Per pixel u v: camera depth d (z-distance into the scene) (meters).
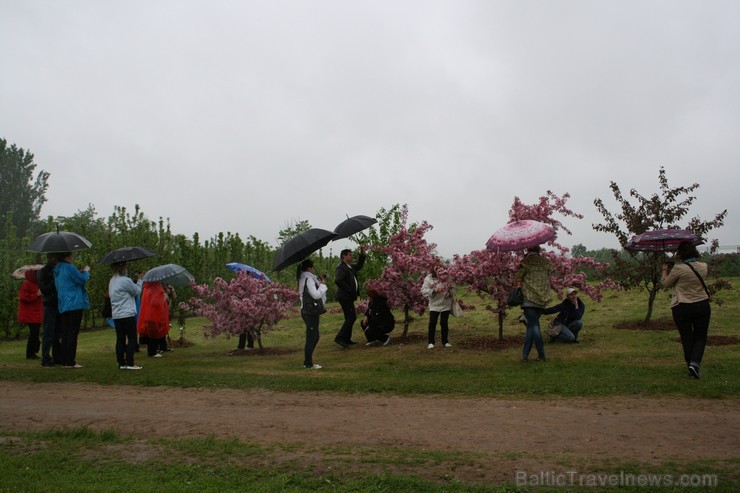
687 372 7.87
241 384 8.44
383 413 6.58
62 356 10.69
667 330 11.84
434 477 4.53
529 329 9.30
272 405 7.17
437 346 11.50
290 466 4.88
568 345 10.80
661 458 4.76
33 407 7.37
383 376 8.73
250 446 5.46
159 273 12.14
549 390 7.23
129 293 10.34
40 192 70.06
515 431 5.69
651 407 6.34
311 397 7.55
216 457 5.18
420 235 12.55
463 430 5.79
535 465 4.70
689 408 6.24
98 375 9.42
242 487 4.44
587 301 17.69
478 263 11.48
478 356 10.09
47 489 4.42
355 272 12.79
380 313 12.38
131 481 4.61
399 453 5.12
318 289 9.94
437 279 11.41
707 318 7.71
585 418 6.02
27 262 22.08
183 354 12.99
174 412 6.95
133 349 10.35
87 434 5.95
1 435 6.08
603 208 13.05
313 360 10.95
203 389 8.28
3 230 63.25
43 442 5.77
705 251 13.83
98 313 23.22
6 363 11.37
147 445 5.61
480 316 16.45
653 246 11.68
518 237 9.30
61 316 10.66
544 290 9.30
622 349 10.02
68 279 10.52
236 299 12.47
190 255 19.89
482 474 4.55
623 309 15.65
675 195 12.56
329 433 5.86
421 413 6.51
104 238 22.95
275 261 10.16
